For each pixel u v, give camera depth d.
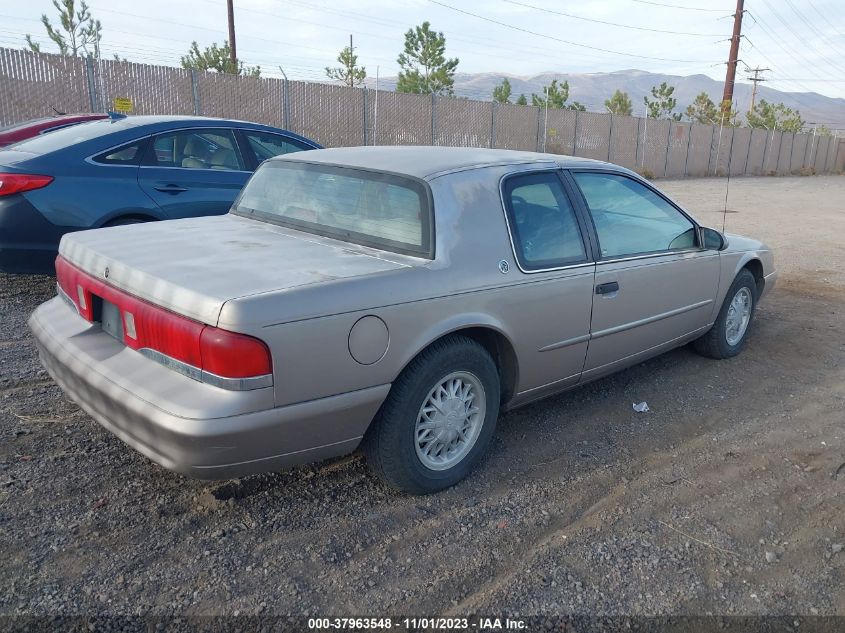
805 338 6.36
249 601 2.64
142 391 2.78
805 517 3.39
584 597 2.76
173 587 2.69
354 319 2.89
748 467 3.87
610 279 4.12
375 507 3.30
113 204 6.08
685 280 4.80
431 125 22.42
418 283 3.14
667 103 41.41
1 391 4.33
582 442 4.11
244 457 2.75
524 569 2.91
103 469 3.50
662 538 3.17
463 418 3.50
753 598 2.80
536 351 3.78
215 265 3.09
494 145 24.53
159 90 16.08
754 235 13.00
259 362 2.65
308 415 2.82
